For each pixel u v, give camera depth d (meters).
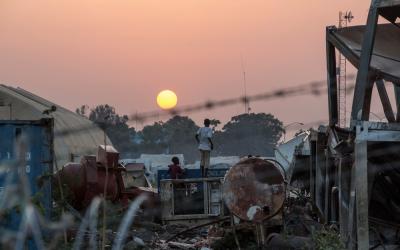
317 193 14.90
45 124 12.44
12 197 5.54
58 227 5.89
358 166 10.34
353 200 10.74
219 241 14.58
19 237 5.24
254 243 14.04
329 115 13.63
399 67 11.42
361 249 10.15
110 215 11.00
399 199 12.40
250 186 13.54
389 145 10.82
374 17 11.20
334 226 12.26
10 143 12.05
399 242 12.08
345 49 12.93
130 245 13.63
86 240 8.84
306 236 13.66
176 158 23.97
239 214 13.47
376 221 12.21
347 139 11.48
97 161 18.80
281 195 13.52
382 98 13.83
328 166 13.93
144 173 30.59
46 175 11.87
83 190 17.53
